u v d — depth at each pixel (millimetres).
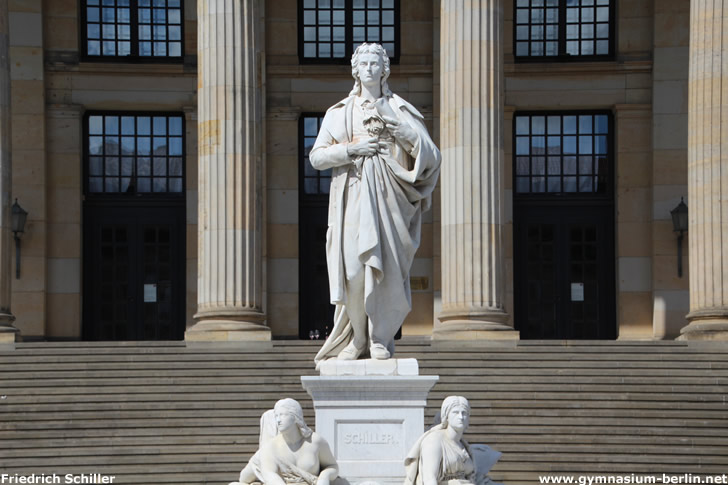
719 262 33500
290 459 10867
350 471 11125
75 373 29438
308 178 43750
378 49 11805
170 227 43500
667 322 42438
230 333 33156
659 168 42875
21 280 41969
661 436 26734
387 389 11172
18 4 42688
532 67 43406
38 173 42375
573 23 43781
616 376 29562
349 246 11438
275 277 43000
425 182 11602
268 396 28656
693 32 34219
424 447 10984
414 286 42750
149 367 29984
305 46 43875
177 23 43719
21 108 42500
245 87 34375
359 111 11719
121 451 25828
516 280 43438
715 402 28328
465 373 29750
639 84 43281
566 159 43844
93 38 43406
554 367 30188
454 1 34469
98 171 43500
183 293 43156
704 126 33844
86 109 43344
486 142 34250
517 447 26094
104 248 43281
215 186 34281
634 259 42844
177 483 24734
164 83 43406
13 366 29625
